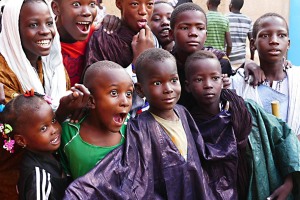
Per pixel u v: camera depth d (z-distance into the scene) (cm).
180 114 330
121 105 299
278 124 358
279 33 384
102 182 288
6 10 323
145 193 300
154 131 315
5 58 322
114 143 307
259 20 393
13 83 322
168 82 315
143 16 368
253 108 355
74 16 345
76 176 302
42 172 286
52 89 335
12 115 291
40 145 291
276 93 385
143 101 353
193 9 365
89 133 304
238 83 393
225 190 332
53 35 328
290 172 348
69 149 301
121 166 297
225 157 332
